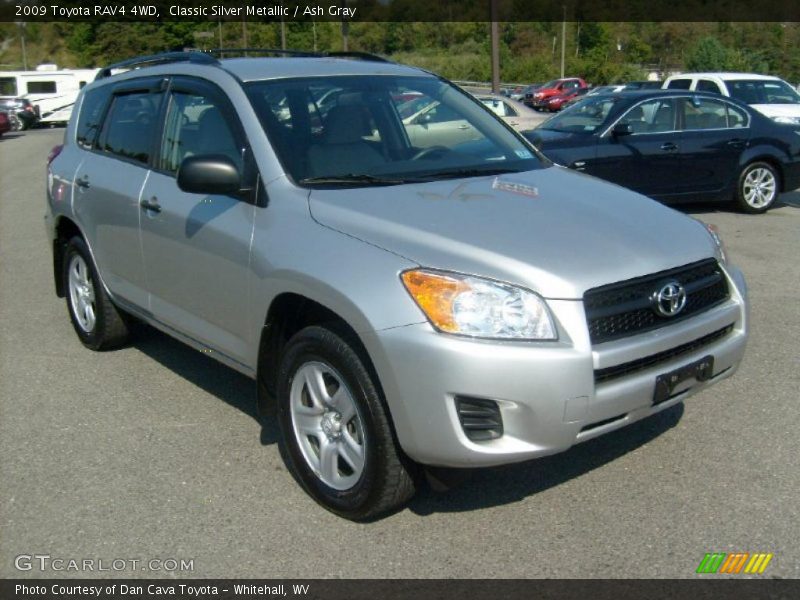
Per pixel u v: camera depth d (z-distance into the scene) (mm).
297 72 4594
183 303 4535
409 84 4840
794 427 4441
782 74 54938
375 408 3344
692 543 3404
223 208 4133
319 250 3553
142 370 5480
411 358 3152
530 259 3270
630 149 10312
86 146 5738
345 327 3471
